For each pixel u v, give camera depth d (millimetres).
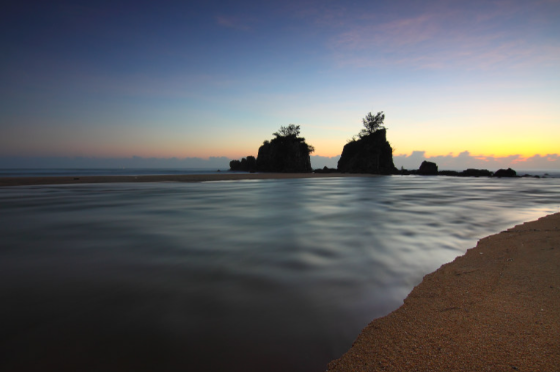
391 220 10180
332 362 2668
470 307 3619
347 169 103500
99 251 6266
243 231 8320
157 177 39812
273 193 21141
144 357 2742
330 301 3918
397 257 5891
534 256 5613
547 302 3635
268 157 127312
